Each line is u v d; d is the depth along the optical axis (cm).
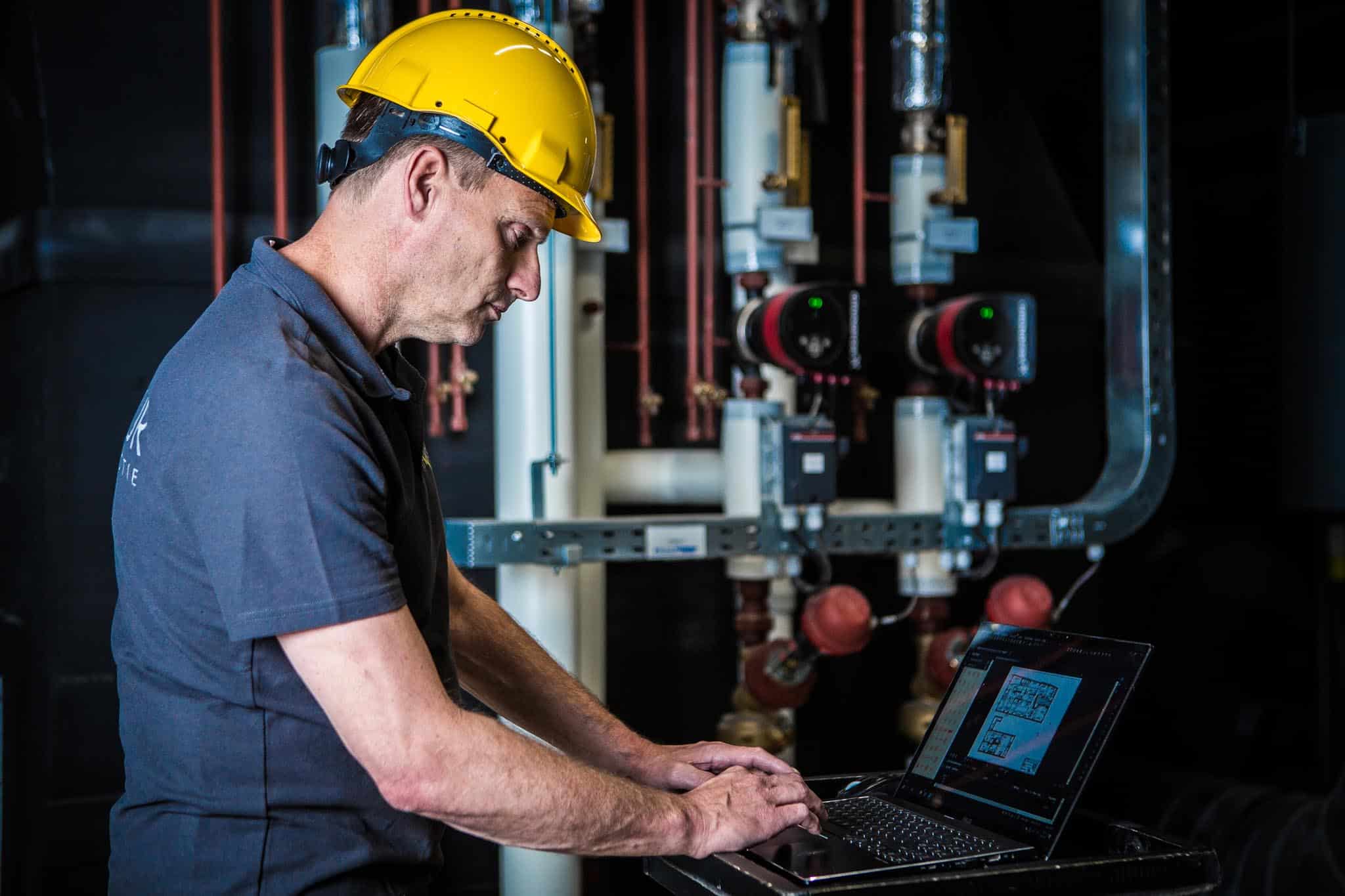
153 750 106
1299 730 303
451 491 224
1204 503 303
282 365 99
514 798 98
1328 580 303
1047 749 117
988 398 223
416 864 111
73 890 197
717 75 244
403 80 110
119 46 200
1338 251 279
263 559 95
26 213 200
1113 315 242
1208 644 299
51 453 197
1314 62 292
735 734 221
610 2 234
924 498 234
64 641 197
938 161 235
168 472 100
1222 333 303
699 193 244
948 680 228
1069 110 266
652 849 106
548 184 112
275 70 201
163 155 204
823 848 111
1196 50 288
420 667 98
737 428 218
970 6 261
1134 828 117
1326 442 282
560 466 208
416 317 114
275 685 102
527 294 117
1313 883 245
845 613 206
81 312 199
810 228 220
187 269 203
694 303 230
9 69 210
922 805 127
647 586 240
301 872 103
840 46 252
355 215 110
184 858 104
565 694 137
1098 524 232
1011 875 103
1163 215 237
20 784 213
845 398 254
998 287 264
